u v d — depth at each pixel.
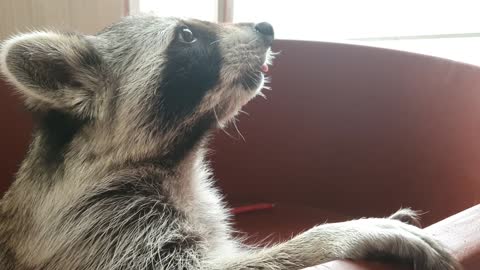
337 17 0.62
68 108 0.25
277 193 0.43
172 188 0.27
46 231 0.24
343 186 0.41
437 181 0.35
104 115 0.25
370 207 0.40
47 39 0.25
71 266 0.23
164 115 0.26
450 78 0.34
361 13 0.62
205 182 0.31
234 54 0.28
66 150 0.25
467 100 0.33
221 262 0.22
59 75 0.25
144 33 0.27
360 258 0.18
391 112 0.38
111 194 0.25
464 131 0.33
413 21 0.62
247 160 0.43
